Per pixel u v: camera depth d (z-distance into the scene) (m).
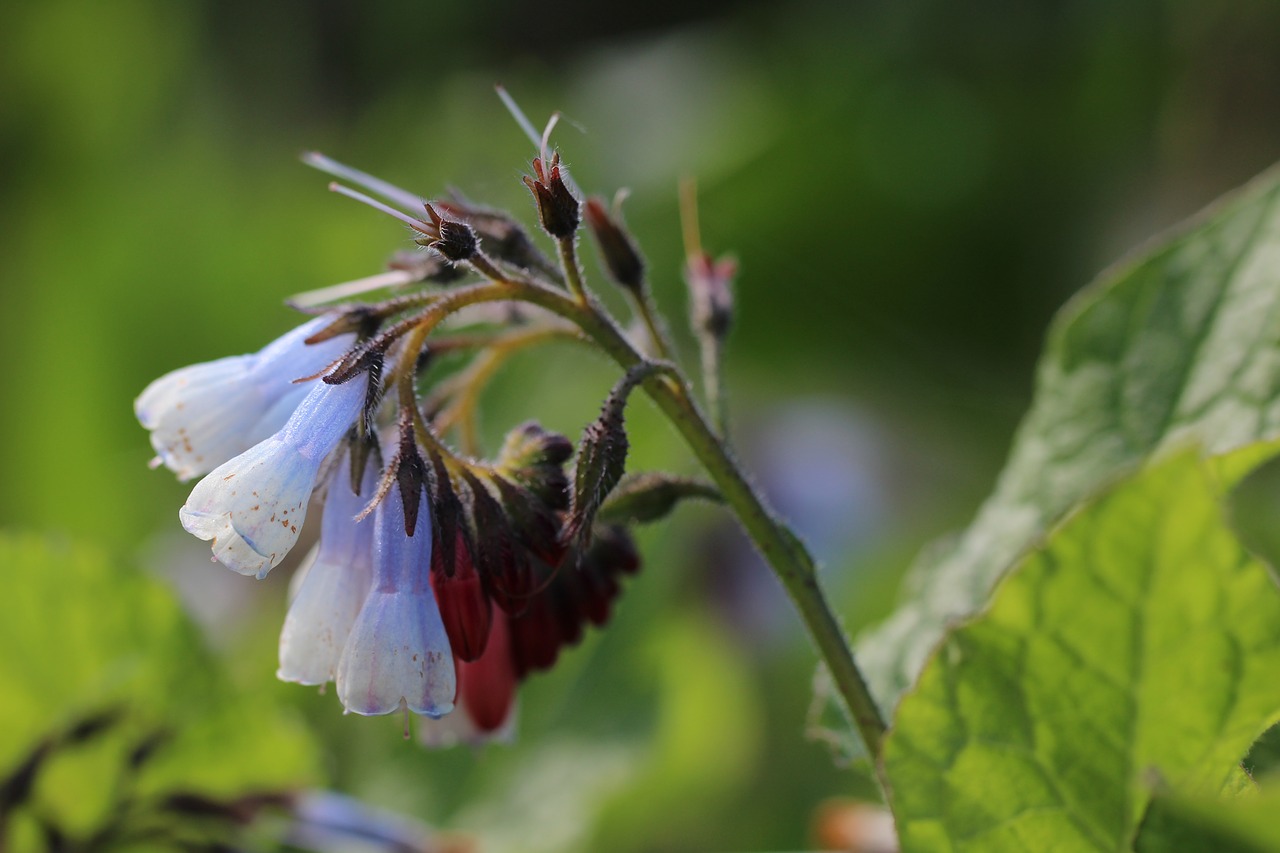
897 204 0.61
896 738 0.24
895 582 0.49
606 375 0.44
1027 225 0.62
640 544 0.40
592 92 0.75
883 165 0.62
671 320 0.57
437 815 0.38
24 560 0.33
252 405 0.25
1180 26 0.61
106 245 0.64
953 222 0.62
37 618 0.33
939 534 0.52
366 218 0.63
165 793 0.32
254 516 0.24
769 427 0.54
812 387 0.58
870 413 0.58
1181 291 0.29
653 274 0.59
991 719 0.24
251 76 0.84
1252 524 0.42
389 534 0.25
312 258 0.62
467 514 0.26
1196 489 0.23
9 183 0.72
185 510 0.24
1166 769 0.24
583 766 0.38
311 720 0.41
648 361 0.26
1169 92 0.62
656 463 0.42
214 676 0.33
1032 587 0.24
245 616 0.46
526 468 0.26
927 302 0.62
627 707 0.39
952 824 0.24
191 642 0.33
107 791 0.32
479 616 0.25
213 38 0.83
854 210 0.61
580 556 0.25
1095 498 0.23
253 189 0.75
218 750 0.33
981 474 0.56
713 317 0.28
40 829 0.31
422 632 0.25
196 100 0.81
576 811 0.37
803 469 0.52
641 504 0.26
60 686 0.33
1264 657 0.24
